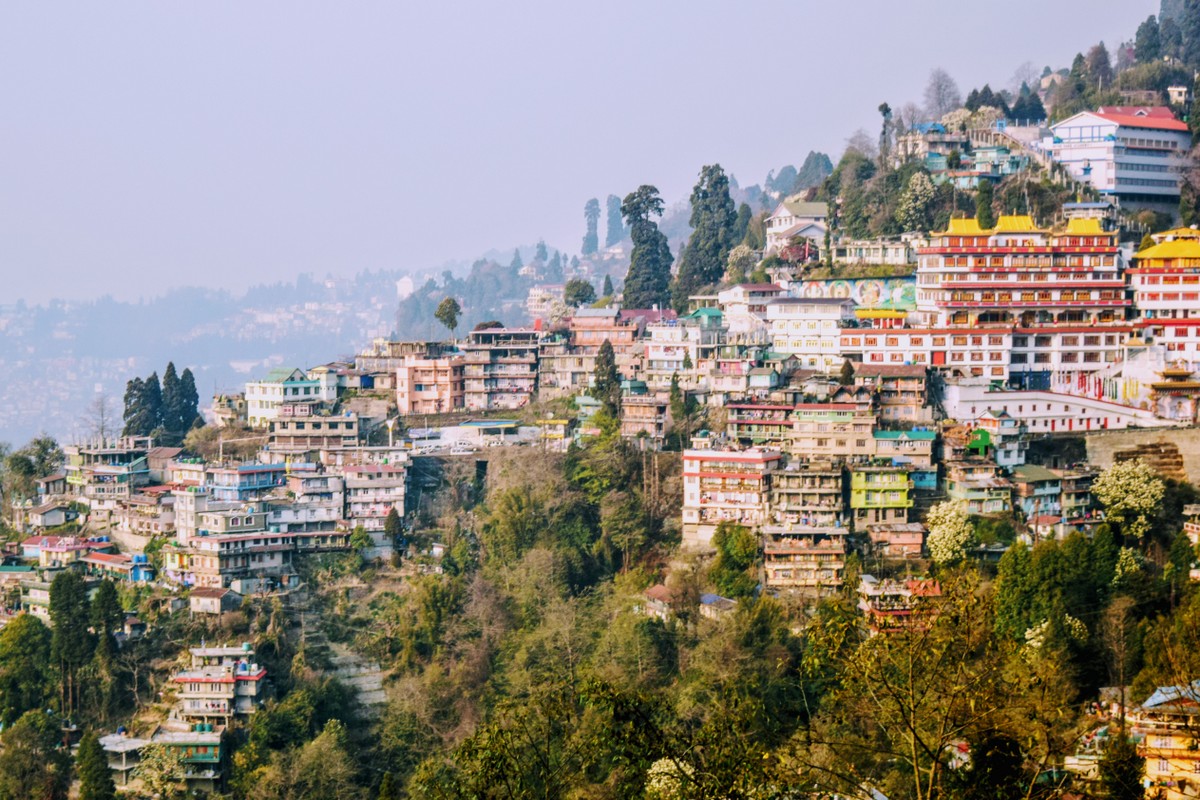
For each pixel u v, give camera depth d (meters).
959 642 75.06
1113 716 132.88
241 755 179.88
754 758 75.31
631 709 80.25
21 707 199.38
